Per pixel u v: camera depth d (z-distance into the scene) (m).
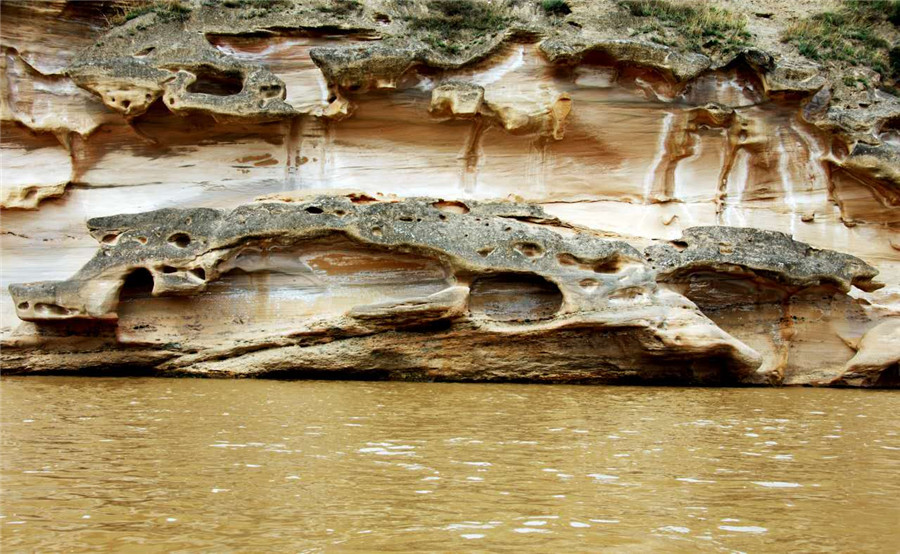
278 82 17.00
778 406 13.36
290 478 8.42
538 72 17.48
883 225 18.19
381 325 15.09
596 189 18.36
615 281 15.13
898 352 16.05
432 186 18.08
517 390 14.25
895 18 21.05
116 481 8.31
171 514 7.32
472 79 17.48
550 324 14.98
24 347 16.00
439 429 10.81
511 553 6.43
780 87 17.30
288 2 18.38
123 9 18.19
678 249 15.91
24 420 11.26
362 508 7.48
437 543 6.62
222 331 15.75
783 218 18.30
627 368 15.57
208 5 18.16
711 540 6.81
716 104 17.77
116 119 17.38
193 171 17.89
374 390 13.97
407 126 17.81
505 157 18.19
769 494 8.15
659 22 18.84
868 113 17.75
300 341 15.45
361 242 15.17
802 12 21.08
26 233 17.67
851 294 16.97
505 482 8.32
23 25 17.33
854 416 12.55
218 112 16.67
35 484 8.21
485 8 19.08
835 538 6.93
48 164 17.69
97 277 15.30
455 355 15.31
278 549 6.48
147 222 15.55
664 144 18.14
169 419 11.34
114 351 15.84
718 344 14.96
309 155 17.97
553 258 15.20
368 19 18.31
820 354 16.62
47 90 17.47
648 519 7.29
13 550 6.49
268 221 15.17
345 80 16.78
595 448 9.88
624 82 17.67
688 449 9.96
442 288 15.43
